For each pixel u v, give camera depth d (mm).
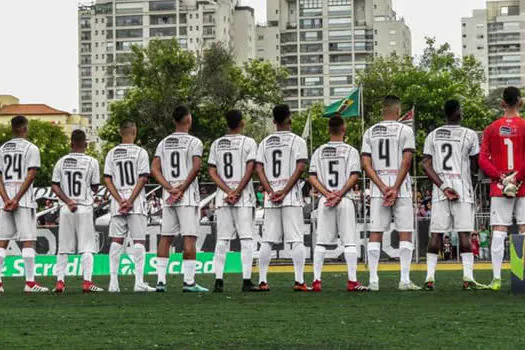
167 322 14555
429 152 20750
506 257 34969
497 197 20141
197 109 109875
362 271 31453
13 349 12023
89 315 15766
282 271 32656
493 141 20172
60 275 22359
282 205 20984
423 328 13414
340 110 41188
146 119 107562
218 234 21375
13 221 22734
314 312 15664
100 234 37281
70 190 22344
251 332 13266
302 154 21000
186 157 21625
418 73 119438
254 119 117500
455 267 32719
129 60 112438
